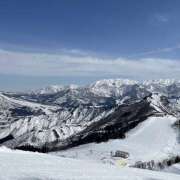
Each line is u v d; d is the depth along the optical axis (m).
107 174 34.53
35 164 36.22
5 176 26.72
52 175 29.42
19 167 32.16
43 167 34.34
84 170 35.78
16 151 52.75
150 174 40.53
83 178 29.92
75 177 29.88
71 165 39.84
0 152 47.47
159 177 38.59
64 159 47.25
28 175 28.17
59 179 28.08
